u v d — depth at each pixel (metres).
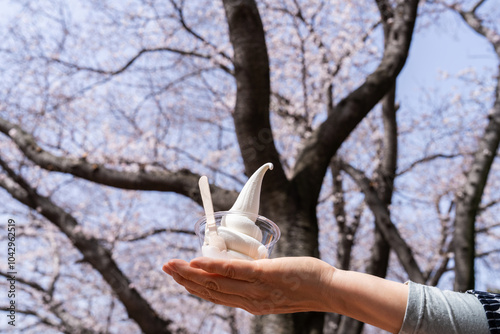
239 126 3.56
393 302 1.09
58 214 5.17
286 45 6.82
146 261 7.51
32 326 7.05
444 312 1.06
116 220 6.74
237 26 3.63
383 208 5.32
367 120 7.53
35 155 4.84
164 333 4.82
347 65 6.64
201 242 1.33
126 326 7.46
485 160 4.86
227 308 6.93
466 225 4.55
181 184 4.18
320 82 6.76
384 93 4.09
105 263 4.88
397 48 4.35
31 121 6.89
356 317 1.16
